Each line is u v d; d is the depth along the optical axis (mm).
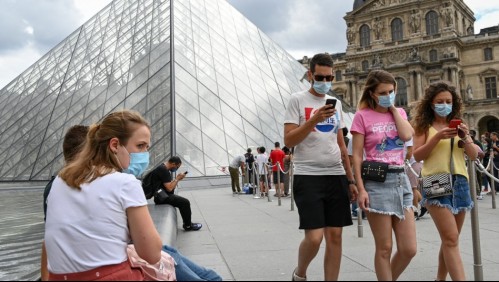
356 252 9414
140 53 39594
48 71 47656
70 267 4402
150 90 34875
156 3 46469
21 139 38812
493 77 98812
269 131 37062
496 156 21281
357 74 104000
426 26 98312
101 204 4445
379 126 6207
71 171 4641
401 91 98375
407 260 6066
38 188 29984
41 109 40906
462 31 104812
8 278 6457
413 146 6961
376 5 102750
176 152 30484
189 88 35312
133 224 4539
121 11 50375
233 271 7969
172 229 9352
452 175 6488
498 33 97688
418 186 11172
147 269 5246
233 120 35375
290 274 7660
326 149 6246
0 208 17938
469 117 96312
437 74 96438
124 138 4895
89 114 35812
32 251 8523
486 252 9031
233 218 15062
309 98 6496
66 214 4453
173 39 38656
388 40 101375
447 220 6379
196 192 27406
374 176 5996
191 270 6355
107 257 4445
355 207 15578
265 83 43438
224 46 44219
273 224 13500
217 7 51469
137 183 4641
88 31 50844
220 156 32000
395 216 6160
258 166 25109
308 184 6156
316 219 6016
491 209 16203
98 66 41844
